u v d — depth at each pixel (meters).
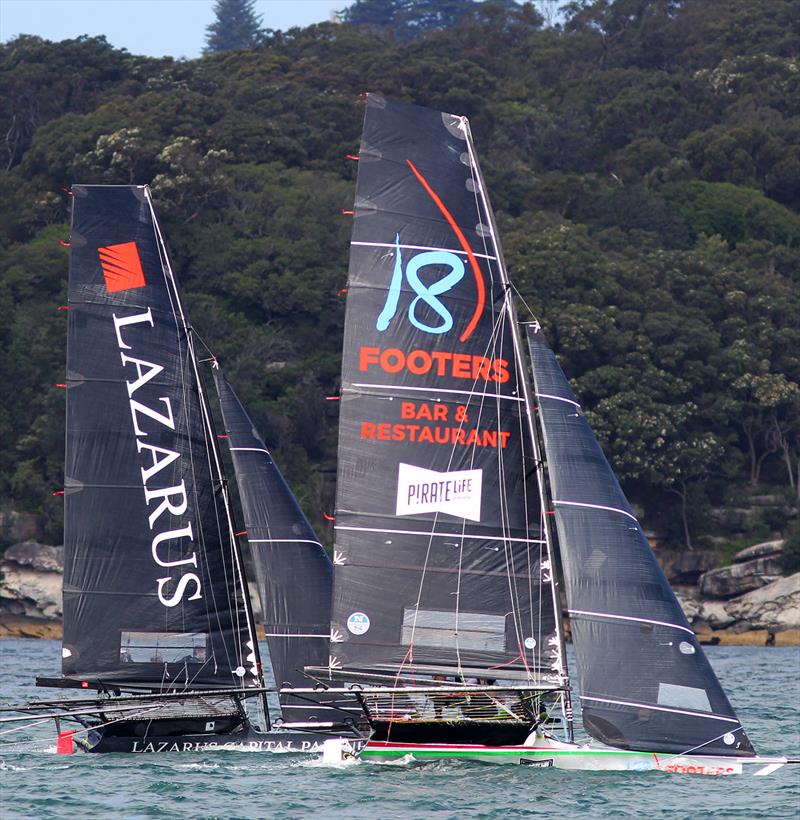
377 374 114.12
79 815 103.06
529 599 114.12
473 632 113.12
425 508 113.56
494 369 115.56
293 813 102.94
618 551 114.19
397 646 112.69
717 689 112.81
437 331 114.75
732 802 107.12
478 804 105.19
